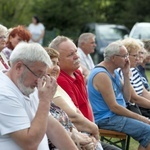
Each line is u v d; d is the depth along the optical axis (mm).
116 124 8273
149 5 41094
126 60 8531
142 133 8234
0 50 8047
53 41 7496
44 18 40625
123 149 8461
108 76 8266
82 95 7559
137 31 25688
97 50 25781
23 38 9094
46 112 5160
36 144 5113
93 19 41719
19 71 5152
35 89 5504
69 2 40750
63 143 5711
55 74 6762
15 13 40531
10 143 5141
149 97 9750
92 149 6531
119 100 8648
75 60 7355
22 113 5121
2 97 5066
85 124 6910
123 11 42750
